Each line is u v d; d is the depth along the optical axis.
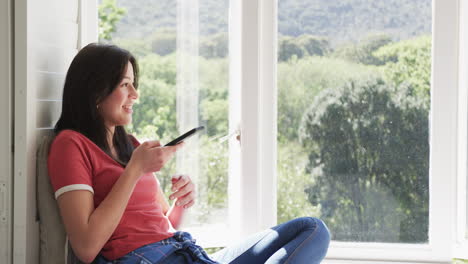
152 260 1.70
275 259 1.82
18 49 1.76
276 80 2.49
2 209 1.79
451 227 2.44
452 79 2.41
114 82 1.79
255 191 2.42
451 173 2.43
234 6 2.45
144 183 1.84
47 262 1.80
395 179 2.48
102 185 1.75
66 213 1.64
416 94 2.45
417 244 2.48
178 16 2.47
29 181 1.79
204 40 2.47
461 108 2.45
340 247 2.50
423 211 2.48
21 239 1.79
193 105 2.49
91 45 1.83
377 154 2.48
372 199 2.49
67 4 2.08
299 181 2.51
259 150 2.43
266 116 2.49
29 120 1.79
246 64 2.40
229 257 1.98
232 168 2.49
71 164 1.67
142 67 2.49
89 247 1.61
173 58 2.48
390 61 2.46
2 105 1.77
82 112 1.79
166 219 1.90
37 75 1.83
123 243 1.73
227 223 2.51
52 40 1.94
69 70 1.82
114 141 1.96
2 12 1.75
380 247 2.49
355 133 2.48
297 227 1.94
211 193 2.50
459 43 2.43
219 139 2.49
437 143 2.42
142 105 2.50
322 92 2.48
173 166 2.49
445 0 2.39
